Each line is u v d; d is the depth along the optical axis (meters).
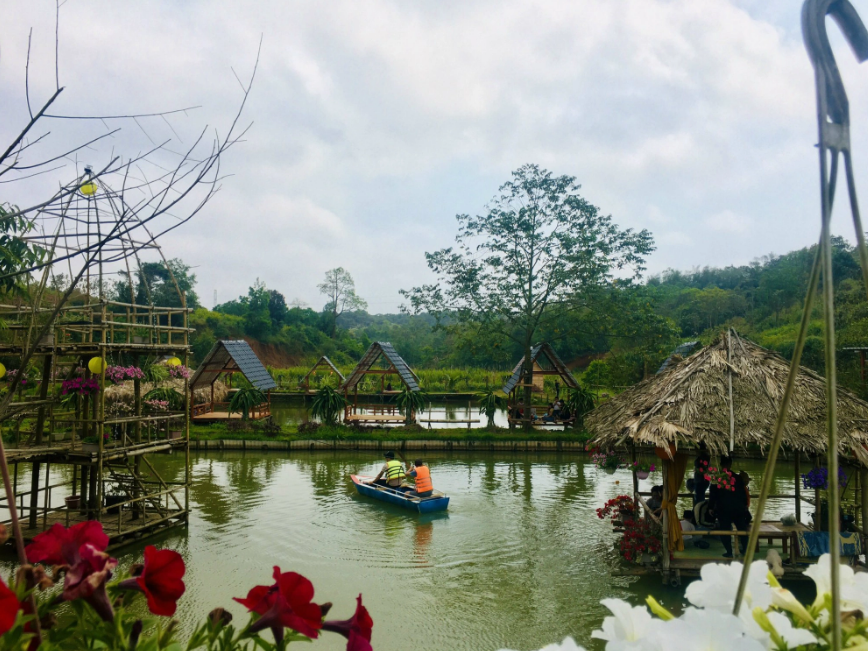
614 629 1.07
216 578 8.78
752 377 8.61
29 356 2.39
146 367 14.00
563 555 9.86
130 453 10.23
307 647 6.68
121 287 31.58
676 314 51.84
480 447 20.33
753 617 1.05
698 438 7.98
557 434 21.06
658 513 9.34
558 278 21.44
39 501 12.85
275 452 19.86
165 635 1.31
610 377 27.30
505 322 23.52
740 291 55.69
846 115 0.91
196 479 15.71
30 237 3.22
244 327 52.28
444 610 7.78
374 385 36.47
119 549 9.92
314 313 62.03
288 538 10.69
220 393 28.80
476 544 10.44
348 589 8.46
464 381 39.03
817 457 8.70
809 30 0.93
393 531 11.16
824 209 0.90
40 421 9.87
